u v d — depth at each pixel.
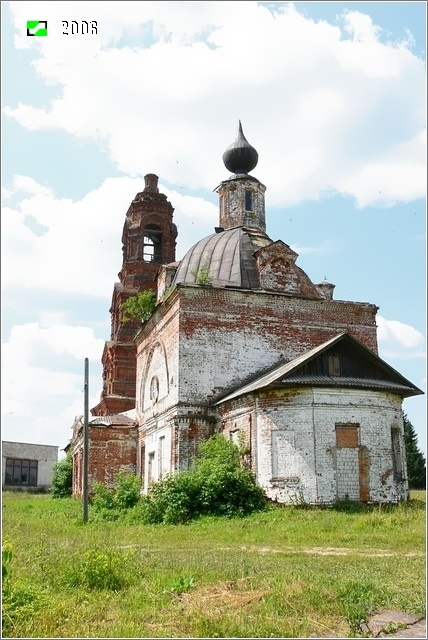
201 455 24.52
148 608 8.30
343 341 22.31
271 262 28.34
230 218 33.41
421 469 52.25
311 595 8.32
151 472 29.28
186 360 25.27
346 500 20.58
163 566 10.87
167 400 26.52
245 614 7.77
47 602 8.61
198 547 14.20
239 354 25.92
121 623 7.66
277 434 21.45
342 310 27.94
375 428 21.61
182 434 24.61
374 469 21.22
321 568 10.52
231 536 15.98
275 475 21.19
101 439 32.41
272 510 20.17
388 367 22.45
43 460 67.75
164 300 27.59
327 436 20.94
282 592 8.48
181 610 8.12
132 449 32.75
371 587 8.70
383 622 7.55
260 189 33.81
